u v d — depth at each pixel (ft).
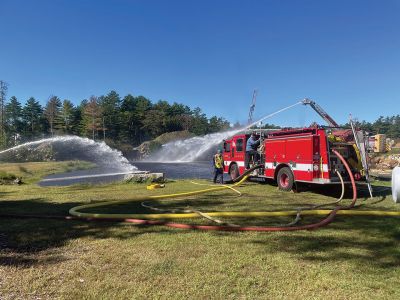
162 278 14.76
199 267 15.88
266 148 45.19
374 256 17.26
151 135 400.47
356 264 16.16
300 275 14.92
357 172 37.06
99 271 15.60
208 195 38.52
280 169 42.68
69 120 337.52
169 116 408.87
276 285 14.01
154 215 25.76
